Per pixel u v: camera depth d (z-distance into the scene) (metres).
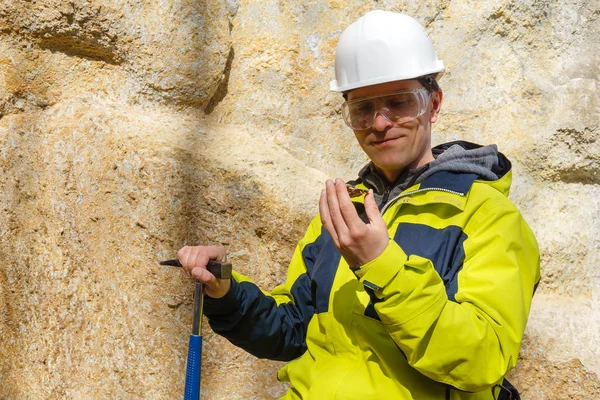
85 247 2.64
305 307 1.92
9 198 2.71
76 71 2.73
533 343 2.62
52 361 2.68
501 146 2.86
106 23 2.62
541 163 2.84
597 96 2.82
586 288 2.79
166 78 2.70
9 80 2.68
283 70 2.88
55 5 2.60
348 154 2.91
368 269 1.48
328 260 1.78
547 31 2.93
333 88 1.85
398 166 1.76
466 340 1.48
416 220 1.69
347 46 1.80
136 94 2.71
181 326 2.54
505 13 2.91
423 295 1.47
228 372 2.58
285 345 1.90
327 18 2.91
